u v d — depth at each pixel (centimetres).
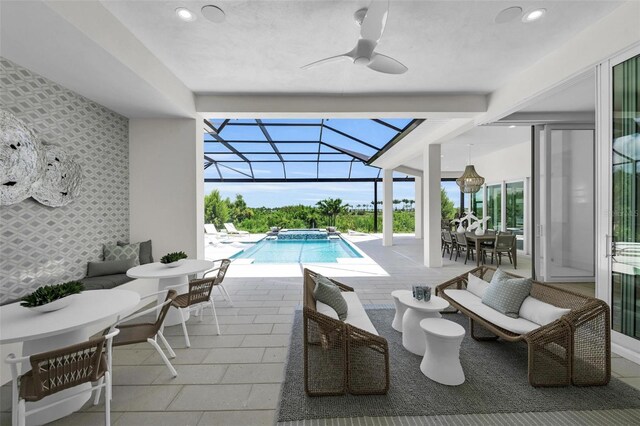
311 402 195
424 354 250
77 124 356
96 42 244
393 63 262
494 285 287
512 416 181
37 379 144
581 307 223
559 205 495
